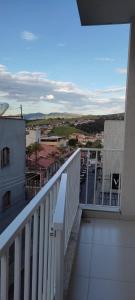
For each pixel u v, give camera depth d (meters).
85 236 3.32
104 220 3.89
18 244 0.95
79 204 4.08
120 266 2.64
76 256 2.80
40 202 1.29
